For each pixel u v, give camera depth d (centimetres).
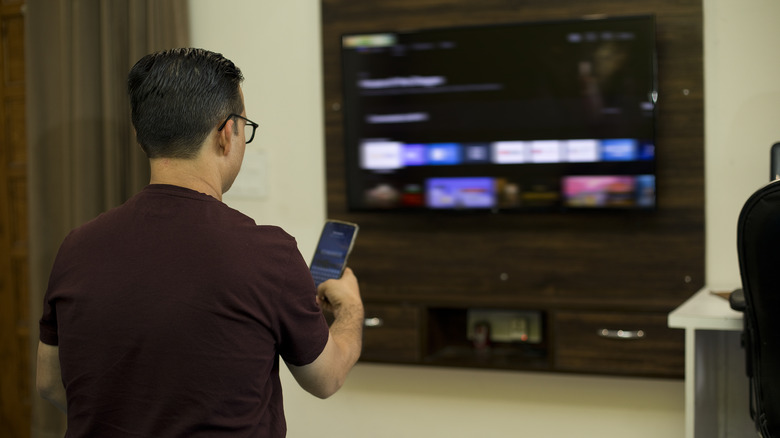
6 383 347
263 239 116
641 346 259
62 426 317
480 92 274
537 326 285
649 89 258
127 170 310
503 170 274
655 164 259
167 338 109
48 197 321
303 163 304
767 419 177
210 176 122
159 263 112
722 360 264
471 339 293
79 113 308
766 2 256
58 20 317
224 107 123
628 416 281
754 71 258
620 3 266
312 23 301
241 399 112
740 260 172
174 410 109
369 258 296
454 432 300
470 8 281
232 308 110
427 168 281
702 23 260
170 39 300
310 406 314
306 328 118
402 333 281
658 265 268
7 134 344
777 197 164
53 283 117
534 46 268
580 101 265
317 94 302
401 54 280
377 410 308
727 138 262
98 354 111
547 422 290
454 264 287
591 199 267
